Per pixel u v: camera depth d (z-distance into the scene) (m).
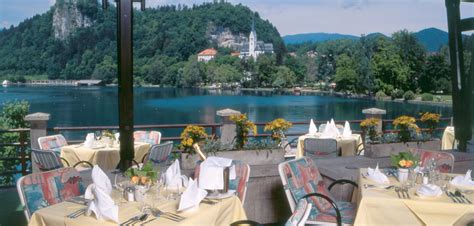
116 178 3.44
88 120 40.34
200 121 40.22
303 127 30.81
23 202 2.90
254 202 4.14
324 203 3.59
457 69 4.80
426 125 6.54
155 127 6.94
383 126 8.29
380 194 3.05
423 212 2.88
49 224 2.56
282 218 4.25
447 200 2.92
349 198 3.94
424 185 3.06
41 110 43.72
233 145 4.36
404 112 41.41
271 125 4.57
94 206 2.52
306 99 54.97
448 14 4.75
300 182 3.53
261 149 4.39
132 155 3.73
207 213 2.66
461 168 4.69
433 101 45.66
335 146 5.99
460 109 4.86
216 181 3.01
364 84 53.44
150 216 2.56
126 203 2.78
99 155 5.88
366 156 4.93
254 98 56.69
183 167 4.05
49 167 5.07
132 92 3.64
